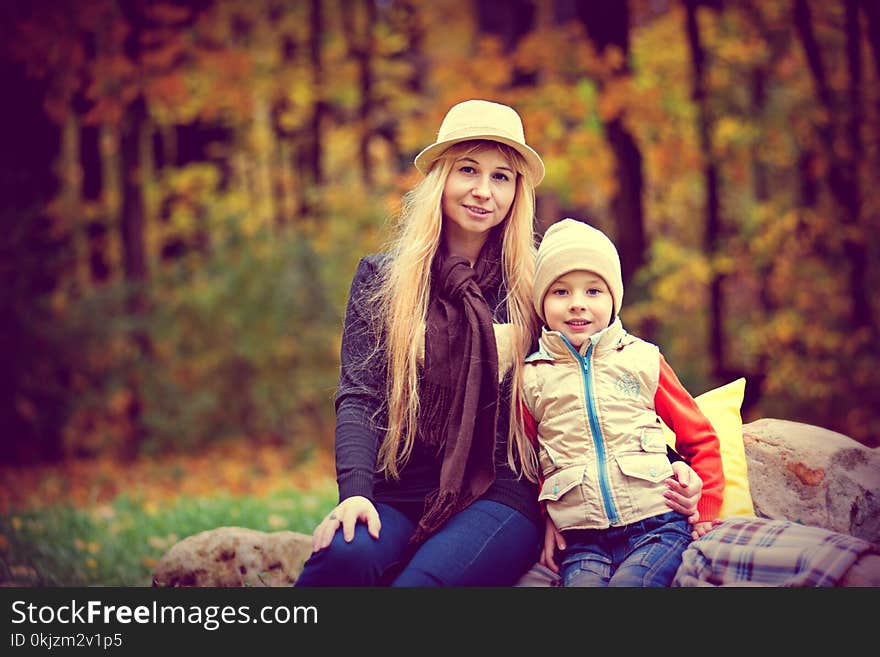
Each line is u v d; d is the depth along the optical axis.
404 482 3.32
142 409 12.74
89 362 12.47
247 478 11.11
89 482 10.83
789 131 13.21
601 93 12.72
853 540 2.82
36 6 12.80
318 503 7.39
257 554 3.90
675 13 14.16
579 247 3.28
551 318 3.32
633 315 12.52
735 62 14.16
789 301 13.09
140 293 13.27
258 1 15.70
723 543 2.91
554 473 3.25
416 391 3.30
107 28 13.27
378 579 3.06
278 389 12.98
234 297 13.10
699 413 3.35
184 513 6.95
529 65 13.14
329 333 13.13
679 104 13.43
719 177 14.59
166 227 14.99
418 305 3.38
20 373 12.09
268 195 18.08
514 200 3.55
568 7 16.34
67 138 16.52
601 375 3.25
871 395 11.70
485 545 3.09
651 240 14.41
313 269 13.34
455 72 13.55
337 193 14.21
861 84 12.30
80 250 14.40
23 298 12.17
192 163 15.30
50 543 6.21
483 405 3.25
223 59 14.23
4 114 12.91
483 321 3.29
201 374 13.08
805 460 3.59
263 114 17.36
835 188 12.37
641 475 3.12
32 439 12.30
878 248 12.16
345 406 3.33
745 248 12.90
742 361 14.32
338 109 17.98
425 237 3.43
